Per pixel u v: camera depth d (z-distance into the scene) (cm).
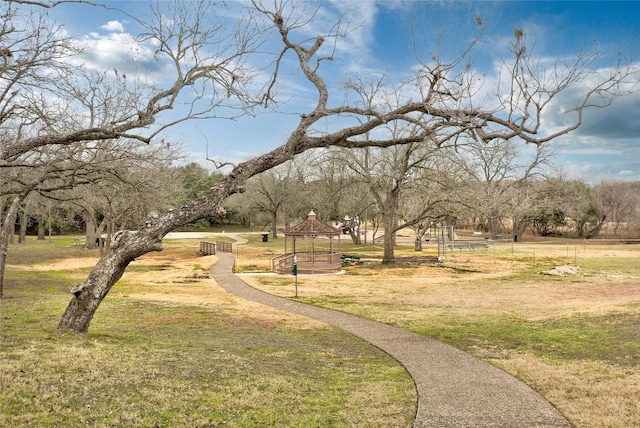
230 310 1702
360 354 1120
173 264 3597
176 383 767
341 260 3738
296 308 1792
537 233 7200
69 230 7244
